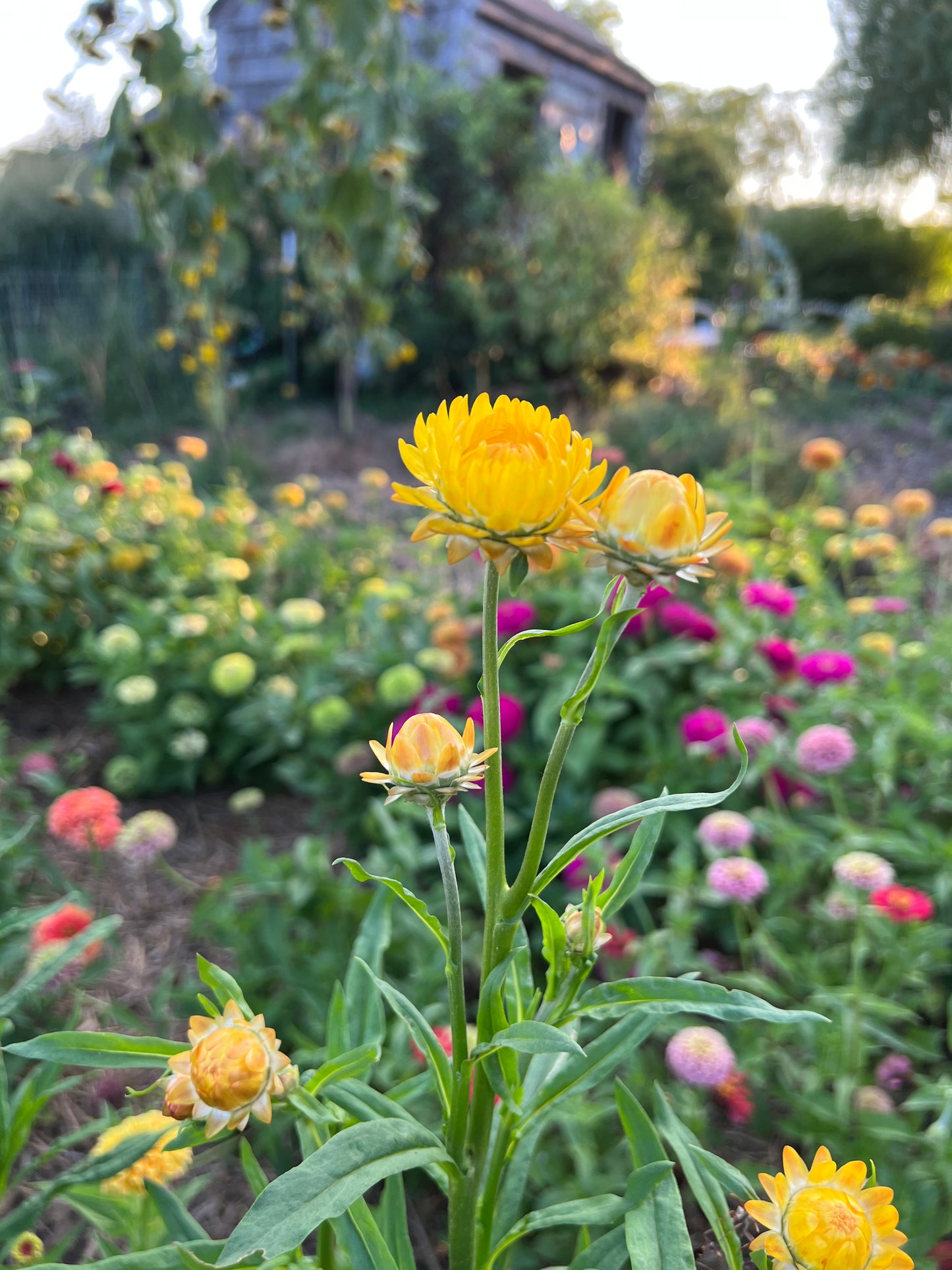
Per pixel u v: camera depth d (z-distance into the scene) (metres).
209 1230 1.73
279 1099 0.89
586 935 0.91
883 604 3.17
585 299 9.06
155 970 2.40
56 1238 1.69
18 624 3.87
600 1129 1.77
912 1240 1.37
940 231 15.79
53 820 2.20
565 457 0.74
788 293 11.94
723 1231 0.96
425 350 9.35
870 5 11.45
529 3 11.77
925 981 1.91
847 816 2.46
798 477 6.19
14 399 6.49
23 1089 1.20
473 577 4.63
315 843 2.21
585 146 12.59
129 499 4.41
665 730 2.64
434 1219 1.77
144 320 8.59
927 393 10.91
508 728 2.46
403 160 5.94
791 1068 1.80
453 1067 0.91
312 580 4.44
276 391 9.23
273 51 10.02
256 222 8.30
